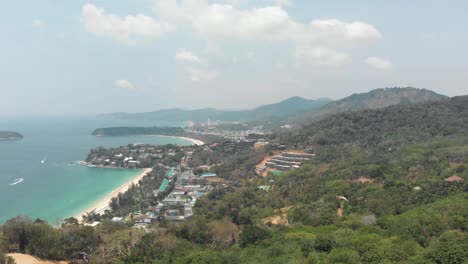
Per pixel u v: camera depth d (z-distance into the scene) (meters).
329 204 116.38
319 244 70.75
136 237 93.69
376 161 158.75
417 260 58.34
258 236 87.44
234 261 71.25
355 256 62.47
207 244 95.81
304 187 145.75
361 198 116.81
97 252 84.75
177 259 77.38
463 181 109.81
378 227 84.38
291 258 67.62
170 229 105.69
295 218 111.81
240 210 135.88
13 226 81.69
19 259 73.38
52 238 81.75
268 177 188.50
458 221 77.31
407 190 115.19
